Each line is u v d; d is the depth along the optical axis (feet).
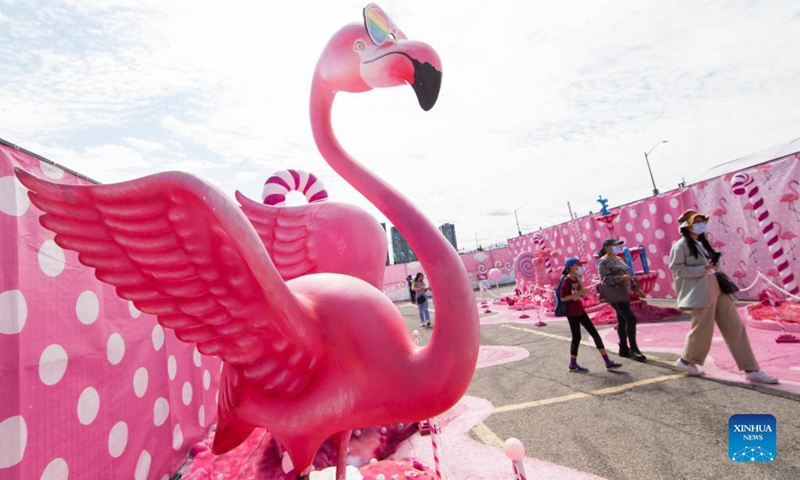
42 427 6.37
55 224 4.12
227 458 10.05
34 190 3.97
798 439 8.41
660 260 31.01
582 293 15.26
